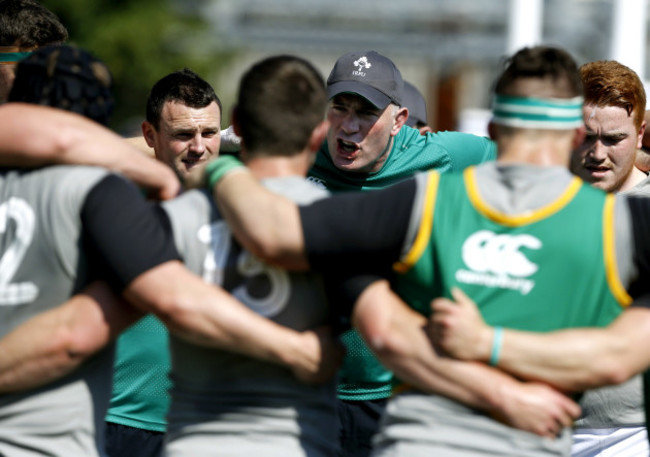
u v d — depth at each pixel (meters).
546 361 9.38
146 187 10.48
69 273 9.91
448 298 9.62
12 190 10.08
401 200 9.71
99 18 91.06
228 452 9.88
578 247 9.47
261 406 9.95
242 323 9.67
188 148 15.80
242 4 106.06
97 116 10.59
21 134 9.85
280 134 10.13
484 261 9.58
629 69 14.77
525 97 9.80
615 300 9.57
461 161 17.55
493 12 100.75
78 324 9.80
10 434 9.96
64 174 9.90
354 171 16.52
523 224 9.55
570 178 9.77
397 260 9.84
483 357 9.43
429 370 9.59
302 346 9.89
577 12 82.31
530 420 9.43
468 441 9.57
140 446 14.66
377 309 9.73
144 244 9.69
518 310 9.54
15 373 9.84
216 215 10.16
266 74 10.19
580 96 10.04
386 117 16.08
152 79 90.88
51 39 13.49
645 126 15.77
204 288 9.75
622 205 9.57
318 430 10.20
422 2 101.94
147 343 14.48
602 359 9.38
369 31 105.12
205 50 97.50
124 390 14.60
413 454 9.65
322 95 10.31
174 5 99.00
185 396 10.19
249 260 10.03
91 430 10.27
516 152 9.88
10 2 13.49
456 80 105.69
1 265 9.99
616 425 14.11
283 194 10.05
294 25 106.50
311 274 10.09
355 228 9.62
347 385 15.52
